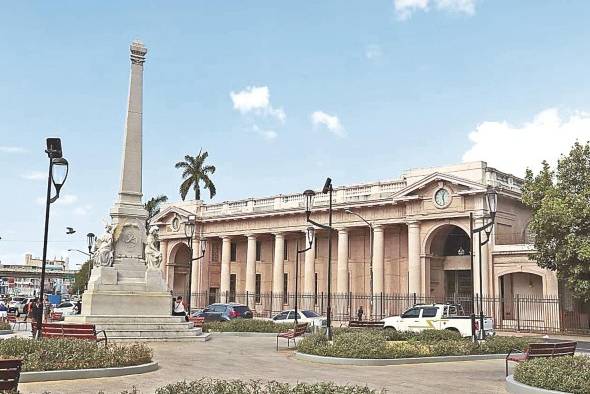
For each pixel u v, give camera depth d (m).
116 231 29.28
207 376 16.12
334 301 57.03
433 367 19.39
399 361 20.11
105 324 26.70
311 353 20.78
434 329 28.20
